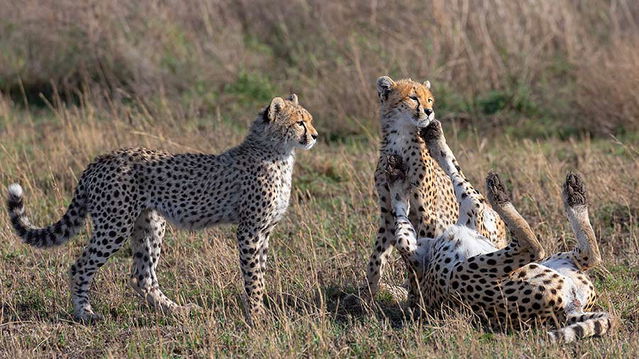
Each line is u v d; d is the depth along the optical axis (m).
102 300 10.12
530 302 8.50
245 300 9.66
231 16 21.92
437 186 10.28
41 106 19.27
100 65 19.53
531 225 11.88
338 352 8.31
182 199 9.83
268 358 8.16
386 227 10.03
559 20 20.30
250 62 20.41
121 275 10.82
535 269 8.55
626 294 9.74
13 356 8.43
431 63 18.88
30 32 20.14
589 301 8.69
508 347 8.20
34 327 9.34
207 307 9.73
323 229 11.75
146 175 9.68
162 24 20.45
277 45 21.16
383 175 10.17
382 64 18.72
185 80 19.44
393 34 19.92
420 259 9.47
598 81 17.36
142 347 8.57
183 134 16.02
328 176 14.40
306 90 18.62
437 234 10.18
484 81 18.83
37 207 12.80
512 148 15.72
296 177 14.18
